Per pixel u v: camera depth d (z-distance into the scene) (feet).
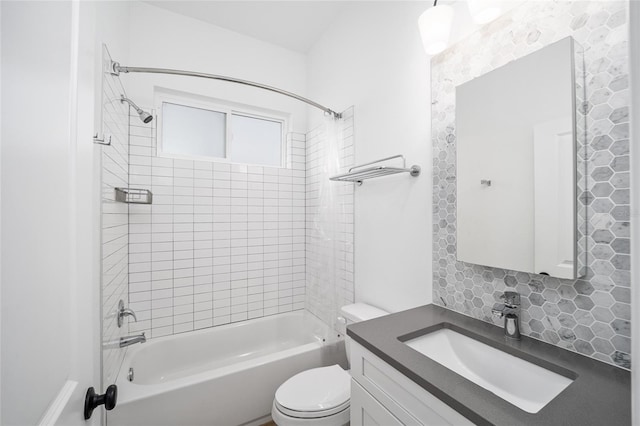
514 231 3.19
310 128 8.34
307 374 4.72
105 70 3.98
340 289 6.56
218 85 7.39
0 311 1.01
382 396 2.87
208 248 7.22
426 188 4.48
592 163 2.62
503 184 3.29
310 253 8.13
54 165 1.50
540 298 3.03
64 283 1.61
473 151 3.62
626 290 2.44
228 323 7.46
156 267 6.60
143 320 6.43
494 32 3.44
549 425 1.81
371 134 5.74
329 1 6.52
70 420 1.58
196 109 7.53
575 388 2.21
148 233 6.52
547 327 2.97
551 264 2.86
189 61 7.04
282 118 8.57
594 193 2.61
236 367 5.24
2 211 1.05
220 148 7.79
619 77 2.47
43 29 1.38
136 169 6.38
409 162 4.80
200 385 4.81
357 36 6.21
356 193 6.18
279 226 8.21
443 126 4.14
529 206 3.05
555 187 2.83
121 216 5.53
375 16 5.64
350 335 3.33
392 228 5.19
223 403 5.01
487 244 3.47
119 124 5.27
